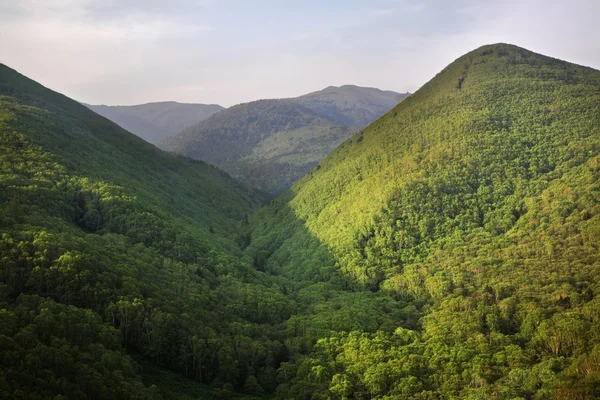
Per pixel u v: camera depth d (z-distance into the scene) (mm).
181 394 109000
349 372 117312
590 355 102000
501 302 134250
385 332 136125
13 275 113750
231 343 128500
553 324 118188
